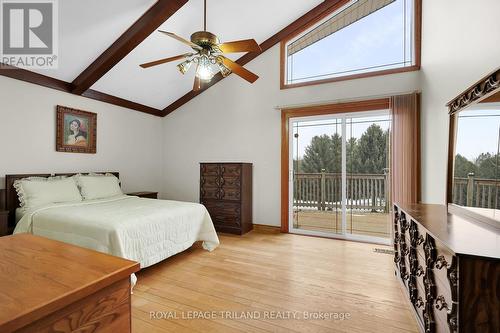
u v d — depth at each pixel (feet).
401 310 6.16
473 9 6.29
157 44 11.42
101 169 13.83
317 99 12.56
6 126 10.24
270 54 13.70
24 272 2.68
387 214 11.58
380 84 11.31
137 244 7.54
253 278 7.90
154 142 16.97
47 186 10.21
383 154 11.57
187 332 5.33
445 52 8.03
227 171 13.28
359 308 6.25
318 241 11.84
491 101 4.97
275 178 13.61
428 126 9.62
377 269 8.58
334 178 12.50
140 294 6.93
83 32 9.65
